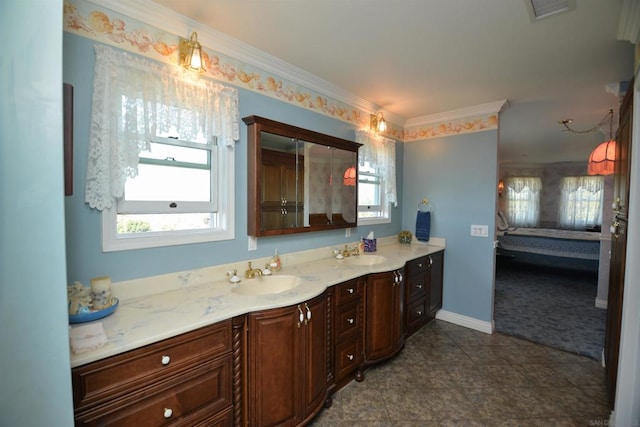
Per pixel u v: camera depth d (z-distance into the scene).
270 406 1.52
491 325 3.03
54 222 0.87
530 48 1.91
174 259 1.68
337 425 1.76
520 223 8.41
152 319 1.28
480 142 3.08
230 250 1.94
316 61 2.13
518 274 5.48
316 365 1.73
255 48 1.95
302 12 1.57
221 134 1.84
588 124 3.91
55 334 0.88
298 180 2.30
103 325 1.21
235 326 1.42
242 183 1.99
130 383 1.08
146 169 1.60
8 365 0.82
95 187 1.38
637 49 1.53
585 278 5.16
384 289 2.32
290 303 1.55
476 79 2.40
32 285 0.85
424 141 3.48
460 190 3.22
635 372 1.53
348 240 2.91
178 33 1.64
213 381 1.33
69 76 1.31
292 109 2.31
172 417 1.20
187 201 1.76
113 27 1.43
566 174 7.86
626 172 1.69
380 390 2.09
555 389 2.10
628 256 1.54
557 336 2.94
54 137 0.87
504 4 1.48
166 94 1.56
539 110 3.26
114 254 1.46
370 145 3.03
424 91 2.67
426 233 3.40
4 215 0.81
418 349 2.68
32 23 0.85
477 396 2.02
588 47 1.88
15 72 0.82
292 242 2.37
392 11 1.55
